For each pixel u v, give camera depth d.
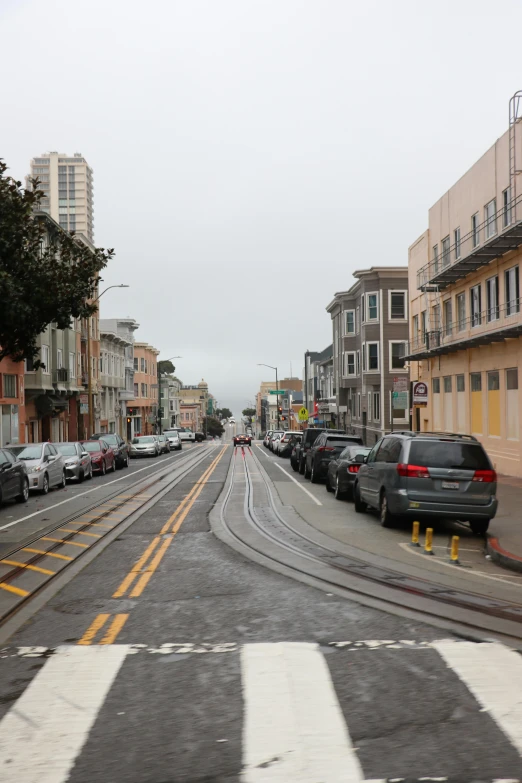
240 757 4.44
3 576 10.06
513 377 24.75
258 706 5.23
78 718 5.07
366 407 54.06
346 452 20.17
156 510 17.77
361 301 54.38
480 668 6.00
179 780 4.18
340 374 63.56
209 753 4.50
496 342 26.11
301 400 132.88
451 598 8.56
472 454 13.46
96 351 58.59
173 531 14.16
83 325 52.72
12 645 6.88
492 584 9.48
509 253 24.42
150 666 6.16
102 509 18.20
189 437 99.56
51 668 6.15
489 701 5.27
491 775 4.17
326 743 4.61
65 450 27.80
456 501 13.20
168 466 38.16
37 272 17.58
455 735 4.70
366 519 15.83
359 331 57.84
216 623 7.51
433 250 34.62
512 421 24.86
